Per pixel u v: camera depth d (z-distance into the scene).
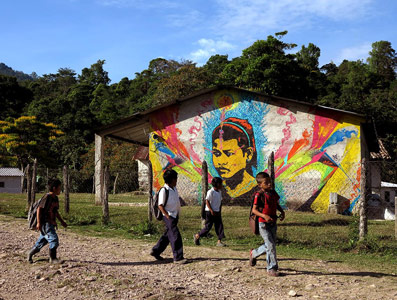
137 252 8.79
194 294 5.85
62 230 11.80
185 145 20.67
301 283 6.34
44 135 51.62
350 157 18.11
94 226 12.73
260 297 5.71
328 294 5.74
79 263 7.50
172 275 6.89
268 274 6.81
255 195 6.94
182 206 19.78
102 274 6.79
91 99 99.12
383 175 24.78
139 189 33.91
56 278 6.64
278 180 19.06
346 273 6.97
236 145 19.94
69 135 60.91
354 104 41.59
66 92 110.06
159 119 21.05
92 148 49.81
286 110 19.22
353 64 86.06
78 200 21.67
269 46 58.31
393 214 17.38
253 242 10.19
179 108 20.86
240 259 8.07
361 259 8.24
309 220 14.02
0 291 6.11
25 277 6.74
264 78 55.66
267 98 19.55
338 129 18.38
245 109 19.89
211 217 9.69
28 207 15.32
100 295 5.86
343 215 16.61
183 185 20.56
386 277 6.69
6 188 39.25
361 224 9.42
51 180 7.57
